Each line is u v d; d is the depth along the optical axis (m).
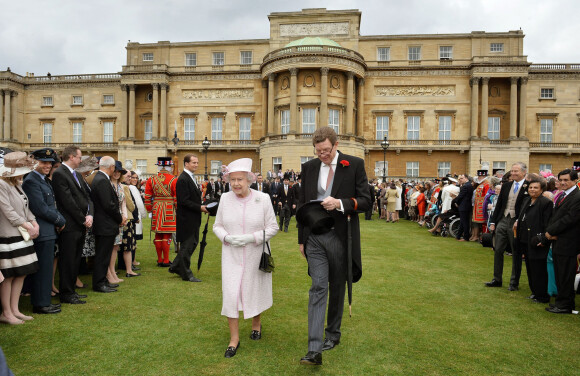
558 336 5.49
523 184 7.75
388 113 43.50
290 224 20.84
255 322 5.20
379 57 44.69
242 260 4.86
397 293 7.53
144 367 4.37
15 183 5.86
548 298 7.14
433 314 6.34
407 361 4.62
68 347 4.86
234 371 4.30
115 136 48.31
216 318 5.98
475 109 41.50
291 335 5.36
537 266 7.12
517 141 40.69
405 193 25.52
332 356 4.73
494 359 4.72
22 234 5.70
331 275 4.78
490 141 41.09
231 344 4.78
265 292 5.04
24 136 49.53
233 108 45.22
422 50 44.06
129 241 8.70
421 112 43.16
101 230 7.31
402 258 11.08
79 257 6.86
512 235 8.01
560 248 6.55
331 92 39.88
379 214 26.25
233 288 4.77
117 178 8.11
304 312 6.32
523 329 5.75
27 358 4.54
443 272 9.41
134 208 8.98
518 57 41.50
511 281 7.99
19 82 48.94
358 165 4.81
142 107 46.62
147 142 44.62
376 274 9.09
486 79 41.22
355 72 40.31
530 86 42.66
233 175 4.87
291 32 45.31
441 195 17.17
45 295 6.13
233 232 4.90
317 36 45.03
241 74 45.12
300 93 39.88
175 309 6.38
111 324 5.67
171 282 8.16
